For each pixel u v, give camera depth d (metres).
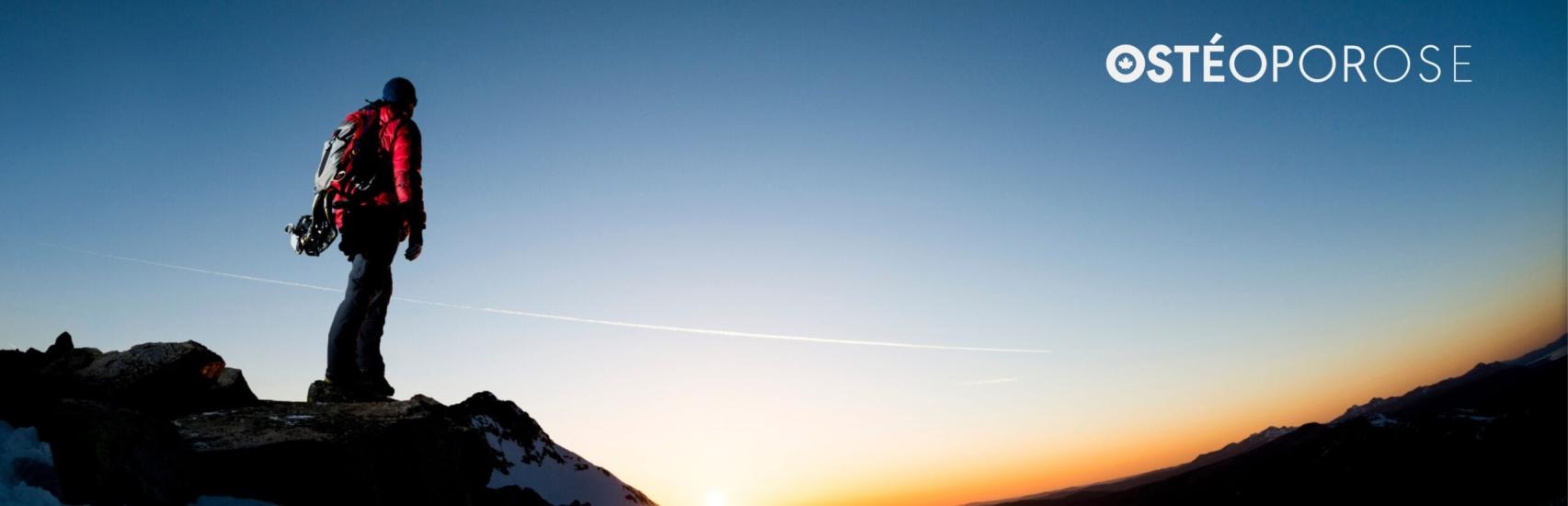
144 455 4.24
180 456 4.61
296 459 5.16
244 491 4.94
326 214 6.73
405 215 6.73
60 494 3.59
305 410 6.18
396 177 6.74
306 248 6.89
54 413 4.05
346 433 5.67
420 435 6.48
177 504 4.29
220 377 6.50
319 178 6.84
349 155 6.78
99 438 3.96
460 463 7.33
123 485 3.93
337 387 6.80
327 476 5.26
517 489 9.57
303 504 5.10
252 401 6.62
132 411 4.49
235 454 4.96
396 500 5.98
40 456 3.68
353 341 6.90
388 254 6.93
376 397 7.05
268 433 5.36
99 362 5.71
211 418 5.64
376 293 7.14
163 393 5.72
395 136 6.82
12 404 4.26
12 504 3.22
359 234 6.68
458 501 6.96
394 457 6.04
